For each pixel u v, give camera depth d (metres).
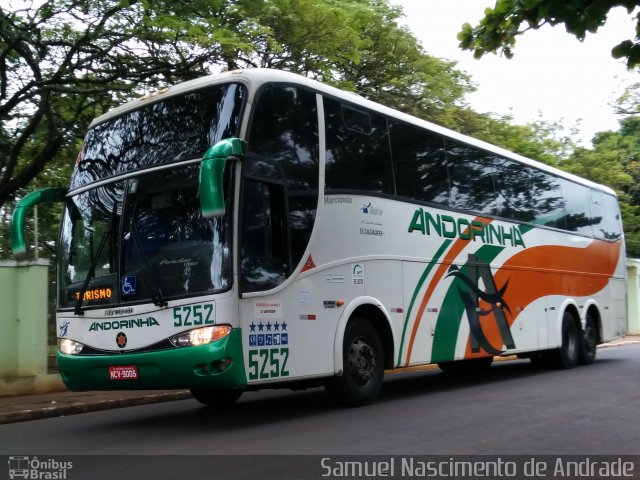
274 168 7.73
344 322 8.45
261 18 15.20
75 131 14.95
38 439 7.65
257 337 7.25
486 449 6.33
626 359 16.50
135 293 7.45
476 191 11.68
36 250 13.04
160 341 7.18
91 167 8.46
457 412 8.44
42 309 11.71
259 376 7.23
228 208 7.17
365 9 18.16
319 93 8.60
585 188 15.85
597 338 15.52
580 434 7.02
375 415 8.23
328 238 8.37
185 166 7.54
